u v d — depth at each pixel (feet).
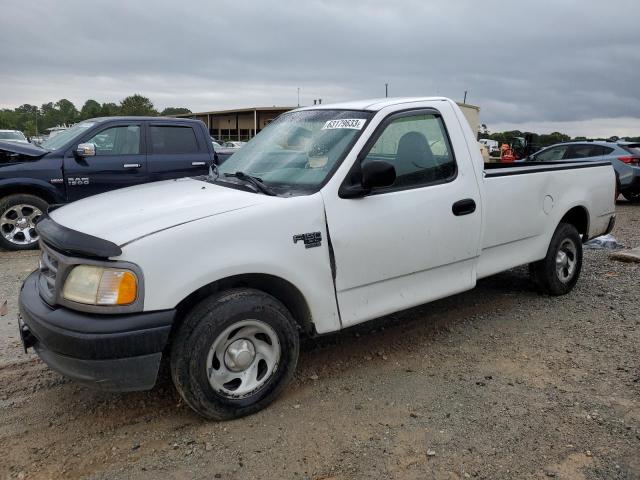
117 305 9.46
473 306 17.83
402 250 12.82
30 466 9.57
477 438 10.34
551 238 17.58
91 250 9.50
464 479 9.18
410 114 13.55
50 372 13.17
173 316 9.73
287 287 11.48
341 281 11.93
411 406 11.51
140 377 9.71
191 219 10.27
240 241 10.46
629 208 45.78
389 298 12.96
